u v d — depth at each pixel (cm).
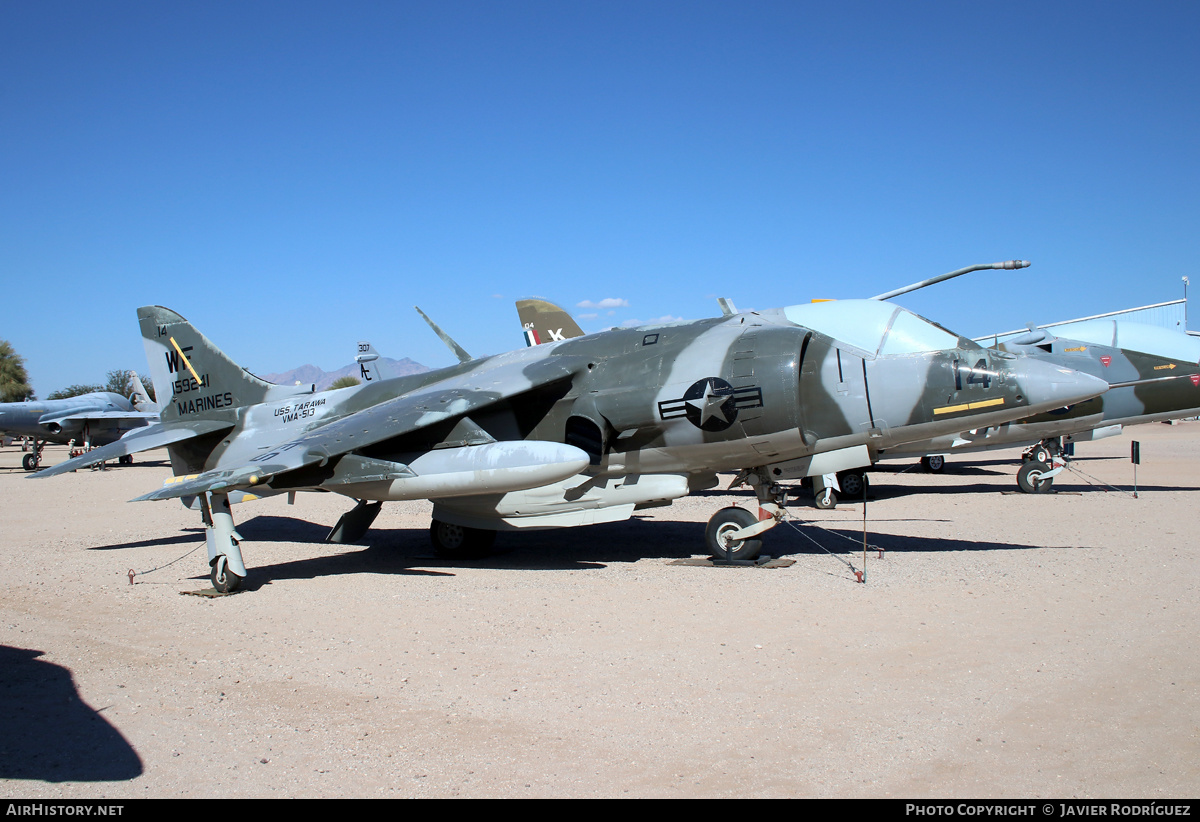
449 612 789
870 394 942
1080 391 876
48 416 3316
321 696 561
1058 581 838
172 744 484
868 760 437
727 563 984
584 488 1045
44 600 893
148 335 1426
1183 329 3297
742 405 942
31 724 519
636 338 1064
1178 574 859
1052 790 398
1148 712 494
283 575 1020
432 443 1029
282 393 1338
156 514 1772
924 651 619
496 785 418
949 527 1236
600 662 615
